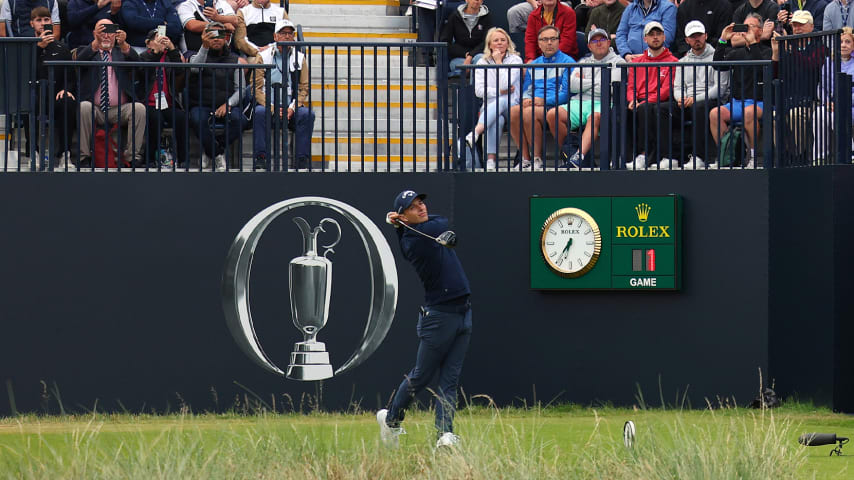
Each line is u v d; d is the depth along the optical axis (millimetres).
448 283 16688
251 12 29578
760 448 14930
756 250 23078
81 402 23000
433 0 30406
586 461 14820
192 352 23047
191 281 23062
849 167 22531
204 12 28438
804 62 23219
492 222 23625
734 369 23109
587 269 23266
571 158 25234
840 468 16141
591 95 23641
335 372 23062
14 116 25375
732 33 26047
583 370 23438
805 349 22828
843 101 22734
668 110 24859
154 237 23062
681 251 23250
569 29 28703
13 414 22719
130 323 23031
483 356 23609
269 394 23000
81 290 23016
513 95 26094
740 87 24938
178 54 25844
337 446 15336
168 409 22953
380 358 23125
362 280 23188
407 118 27812
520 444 15336
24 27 28703
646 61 26031
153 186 23094
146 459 14383
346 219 23203
